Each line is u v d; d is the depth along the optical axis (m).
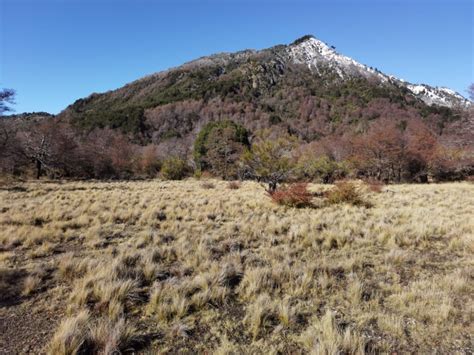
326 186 21.42
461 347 3.02
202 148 43.00
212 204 11.79
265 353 2.92
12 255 5.60
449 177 34.09
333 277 4.70
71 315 3.49
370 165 35.38
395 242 6.77
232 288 4.45
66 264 4.82
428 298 3.96
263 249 6.12
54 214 9.07
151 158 47.34
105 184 24.14
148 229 7.76
